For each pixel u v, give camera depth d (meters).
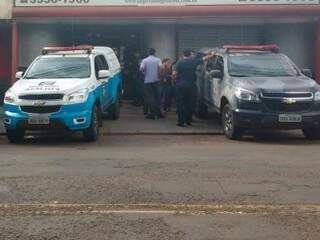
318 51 19.66
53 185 8.25
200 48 20.19
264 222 6.46
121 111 18.78
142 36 21.03
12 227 6.29
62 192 7.83
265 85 12.80
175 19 19.48
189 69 15.34
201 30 20.83
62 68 13.78
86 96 12.69
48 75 13.60
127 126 15.50
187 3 19.03
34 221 6.50
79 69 13.73
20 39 20.12
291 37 20.41
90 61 13.95
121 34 21.23
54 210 6.94
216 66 15.02
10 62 20.56
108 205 7.16
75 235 6.02
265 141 13.23
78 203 7.27
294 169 9.52
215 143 12.86
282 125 12.62
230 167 9.67
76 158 10.66
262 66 14.20
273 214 6.77
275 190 7.96
